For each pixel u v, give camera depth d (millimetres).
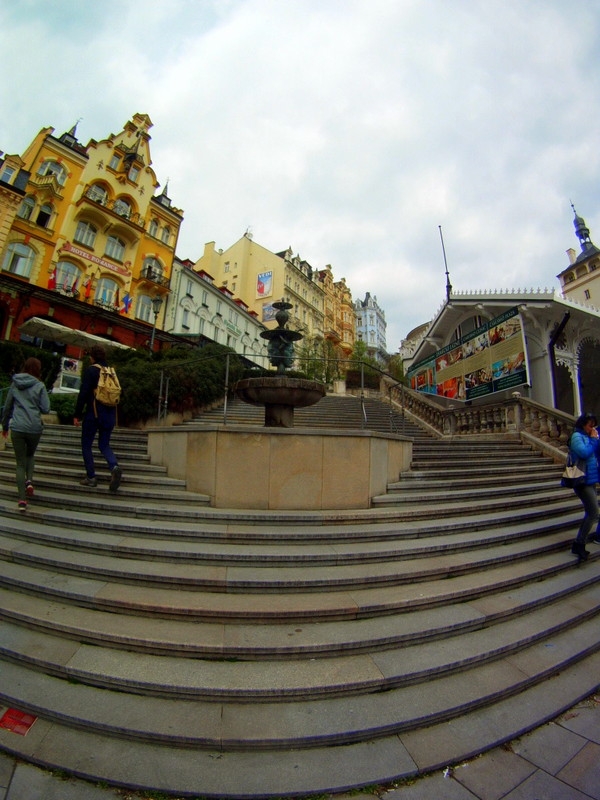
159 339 27281
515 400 10734
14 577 3492
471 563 4012
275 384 6074
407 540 4484
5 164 21156
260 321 43875
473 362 14148
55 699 2391
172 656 2705
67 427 9148
